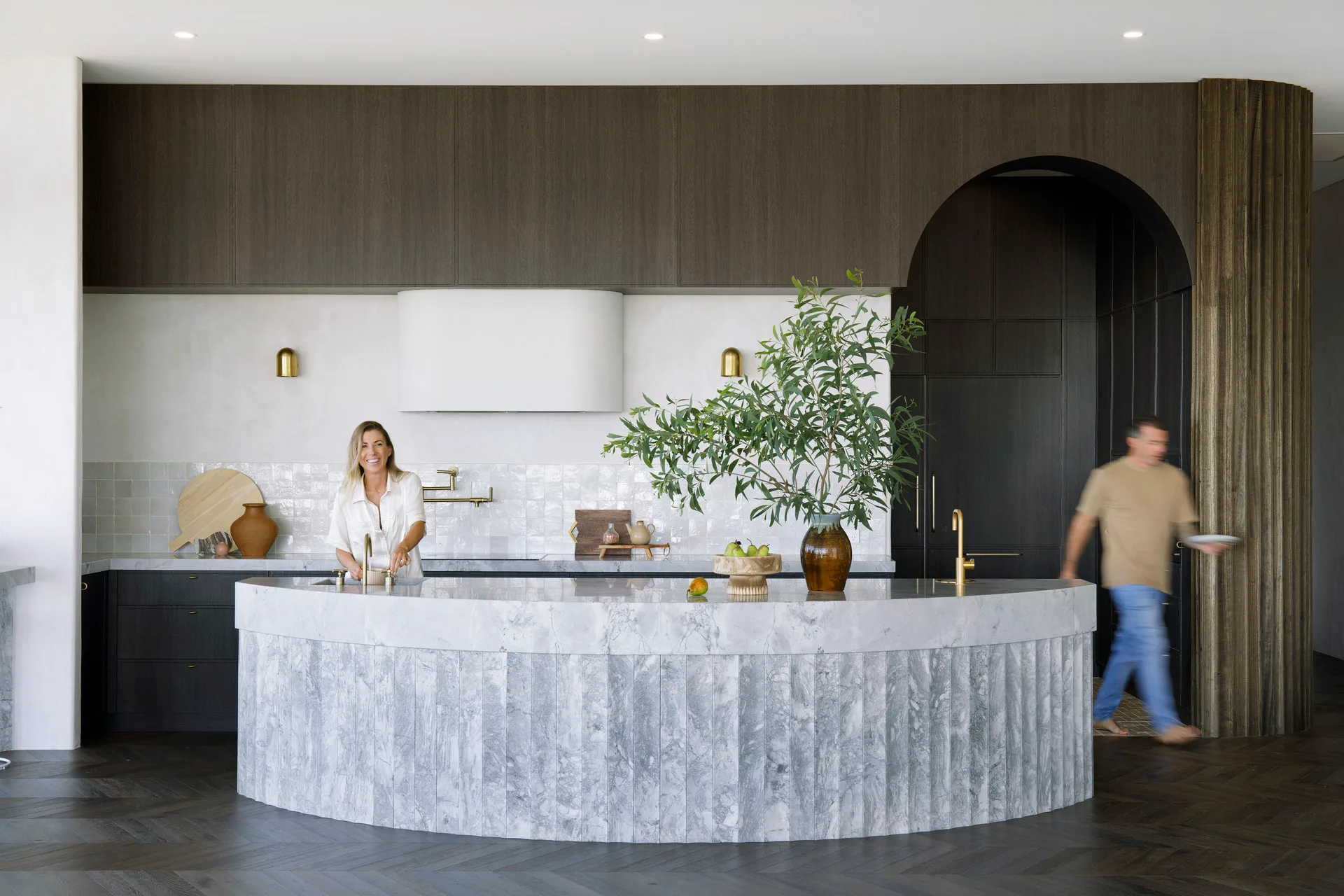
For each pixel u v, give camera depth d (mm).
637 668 4148
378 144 6156
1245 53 5621
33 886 3709
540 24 5273
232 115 6141
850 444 4766
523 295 6266
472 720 4234
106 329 6746
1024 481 7527
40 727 5645
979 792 4352
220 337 6773
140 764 5328
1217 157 5973
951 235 7531
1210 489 5934
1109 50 5594
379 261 6156
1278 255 6004
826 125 6125
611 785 4152
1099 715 5840
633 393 6734
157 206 6133
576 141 6148
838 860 3951
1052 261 7527
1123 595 5676
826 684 4172
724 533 6762
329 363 6785
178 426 6766
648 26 5293
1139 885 3727
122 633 6121
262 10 5102
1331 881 3768
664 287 6160
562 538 6805
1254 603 5918
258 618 4621
